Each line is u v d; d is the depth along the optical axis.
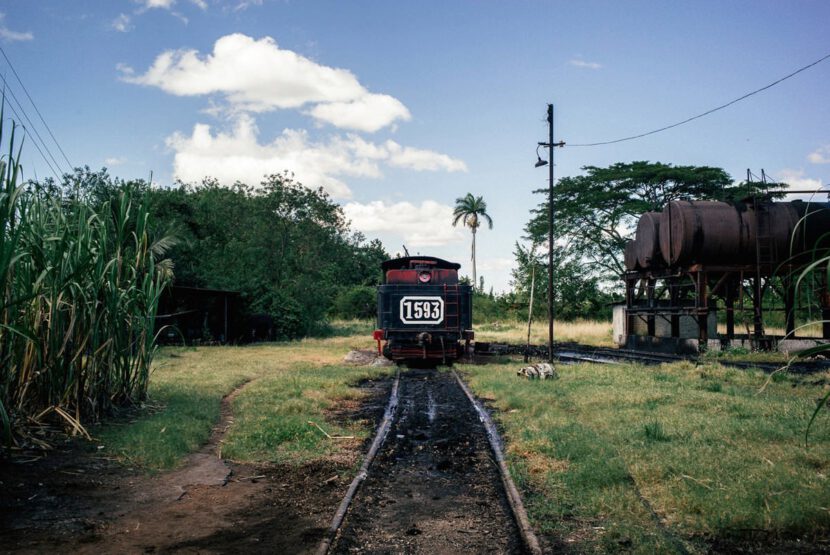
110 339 8.81
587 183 40.84
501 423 9.75
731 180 37.97
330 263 37.94
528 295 44.84
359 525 5.47
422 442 8.67
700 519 5.10
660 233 23.70
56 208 8.73
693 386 12.22
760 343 20.45
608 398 10.77
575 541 4.96
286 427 8.94
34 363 7.61
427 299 19.12
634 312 26.20
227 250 31.84
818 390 11.45
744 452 6.88
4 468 6.45
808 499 5.23
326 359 20.55
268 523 5.43
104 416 8.74
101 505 5.73
